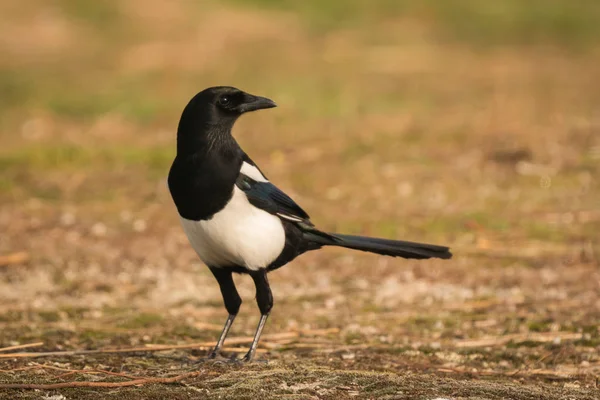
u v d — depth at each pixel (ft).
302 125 65.67
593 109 68.18
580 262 38.11
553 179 50.90
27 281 36.63
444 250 29.04
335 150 58.39
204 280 37.17
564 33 100.53
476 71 84.38
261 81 79.77
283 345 28.48
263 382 22.90
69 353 26.43
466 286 35.73
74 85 77.71
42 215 46.03
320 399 21.67
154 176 53.42
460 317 31.86
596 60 88.99
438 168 53.83
